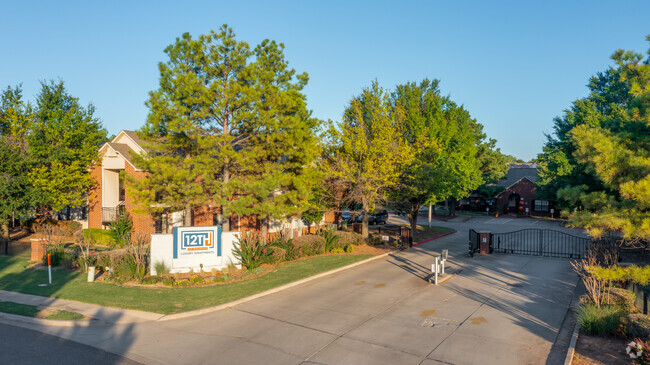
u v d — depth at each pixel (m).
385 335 11.20
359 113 25.25
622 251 22.83
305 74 21.31
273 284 16.61
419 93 33.22
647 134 11.10
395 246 27.31
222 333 11.38
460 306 13.93
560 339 10.82
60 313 12.55
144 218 24.75
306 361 9.54
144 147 19.28
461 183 40.97
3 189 23.62
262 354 9.95
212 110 19.53
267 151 20.30
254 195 19.75
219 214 24.11
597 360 9.28
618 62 11.37
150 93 18.44
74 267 19.61
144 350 10.15
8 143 26.69
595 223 10.35
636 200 10.03
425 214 58.44
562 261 22.56
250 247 19.42
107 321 12.12
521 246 29.12
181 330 11.60
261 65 20.23
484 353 9.93
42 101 26.75
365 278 18.20
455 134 39.56
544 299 14.77
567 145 27.39
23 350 9.85
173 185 18.47
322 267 20.08
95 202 28.92
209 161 18.50
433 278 17.89
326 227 27.92
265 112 19.17
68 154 26.16
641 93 10.87
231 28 19.81
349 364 9.34
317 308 13.72
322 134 25.56
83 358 9.52
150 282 16.77
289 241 22.38
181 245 18.38
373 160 24.80
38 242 21.33
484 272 19.61
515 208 59.88
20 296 14.57
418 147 28.16
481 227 43.25
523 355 9.80
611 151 10.28
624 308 11.52
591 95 33.62
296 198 20.55
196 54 19.16
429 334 11.25
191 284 16.69
